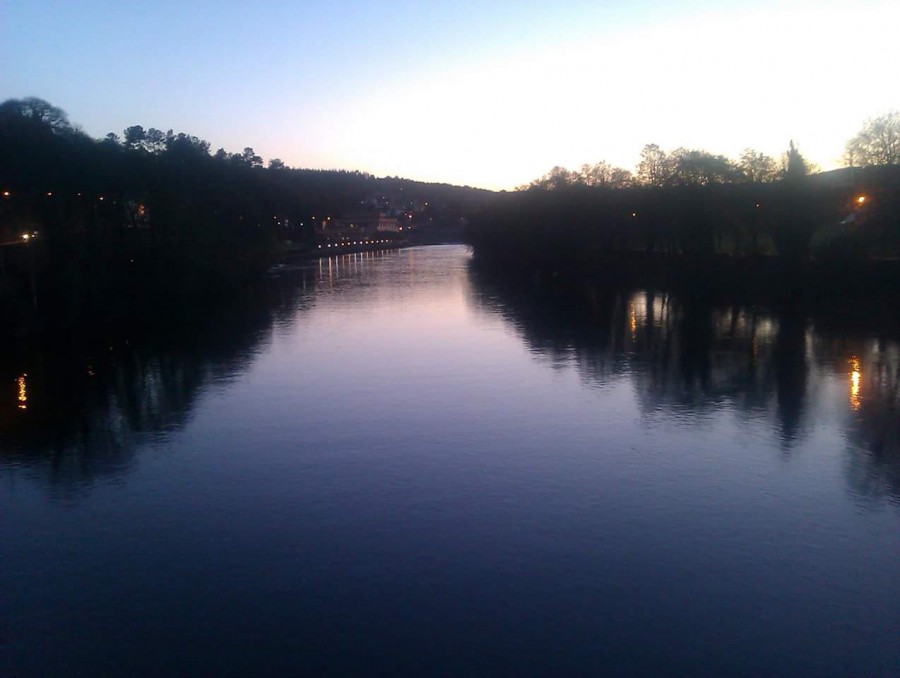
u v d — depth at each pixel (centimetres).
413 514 1498
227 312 5062
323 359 3178
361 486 1658
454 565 1281
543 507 1518
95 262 4562
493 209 9769
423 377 2741
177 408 2411
